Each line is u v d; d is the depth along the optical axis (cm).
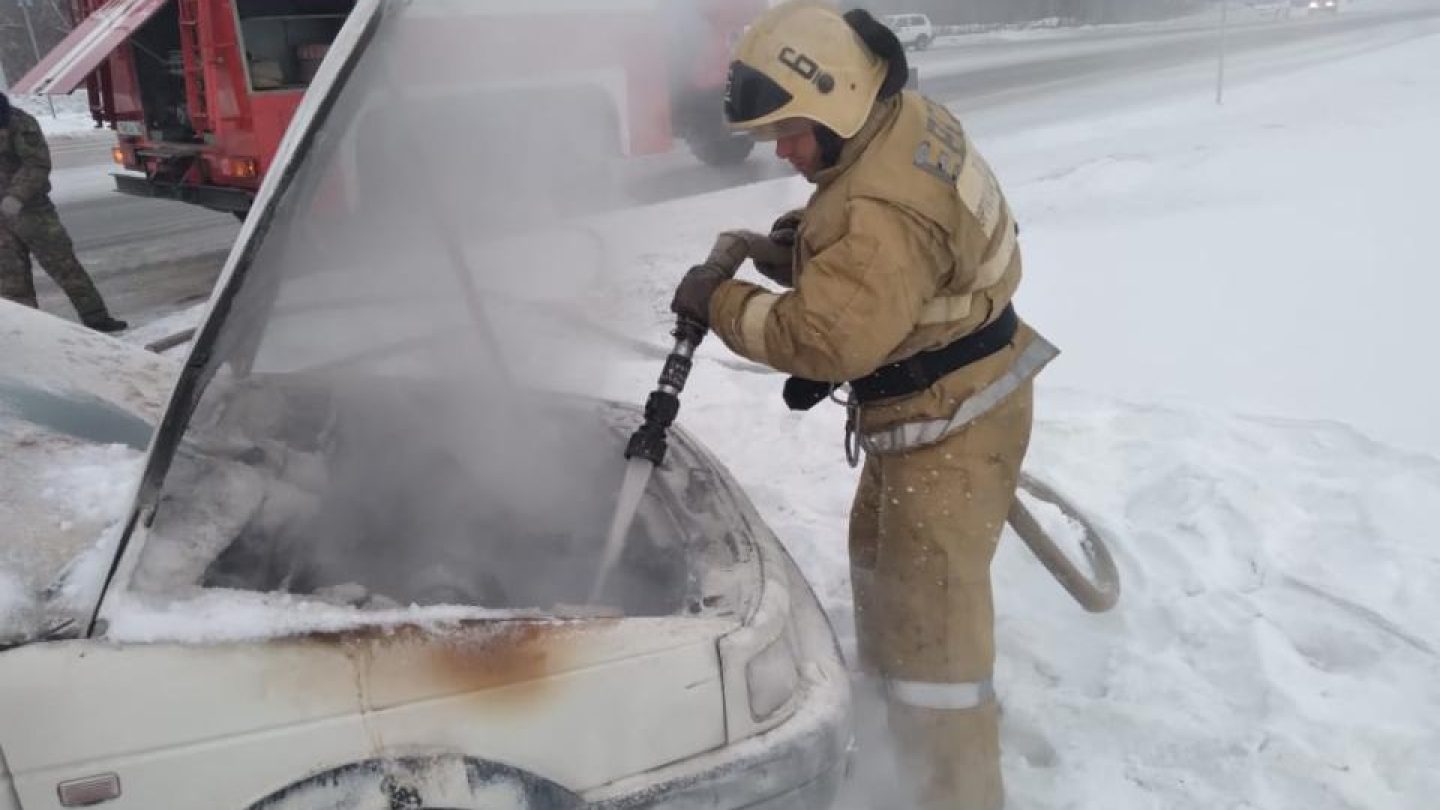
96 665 141
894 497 216
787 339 185
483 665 157
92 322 605
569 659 161
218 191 699
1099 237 663
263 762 147
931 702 218
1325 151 887
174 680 143
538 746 160
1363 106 1164
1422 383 425
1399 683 257
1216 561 313
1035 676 274
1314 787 228
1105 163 884
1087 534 311
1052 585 313
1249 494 342
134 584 153
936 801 222
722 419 436
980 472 211
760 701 174
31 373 219
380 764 152
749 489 378
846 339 179
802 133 190
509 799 158
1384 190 722
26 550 159
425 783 154
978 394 207
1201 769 237
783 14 187
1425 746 235
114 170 1336
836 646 200
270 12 648
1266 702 253
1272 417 401
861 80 184
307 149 153
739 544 205
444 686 155
